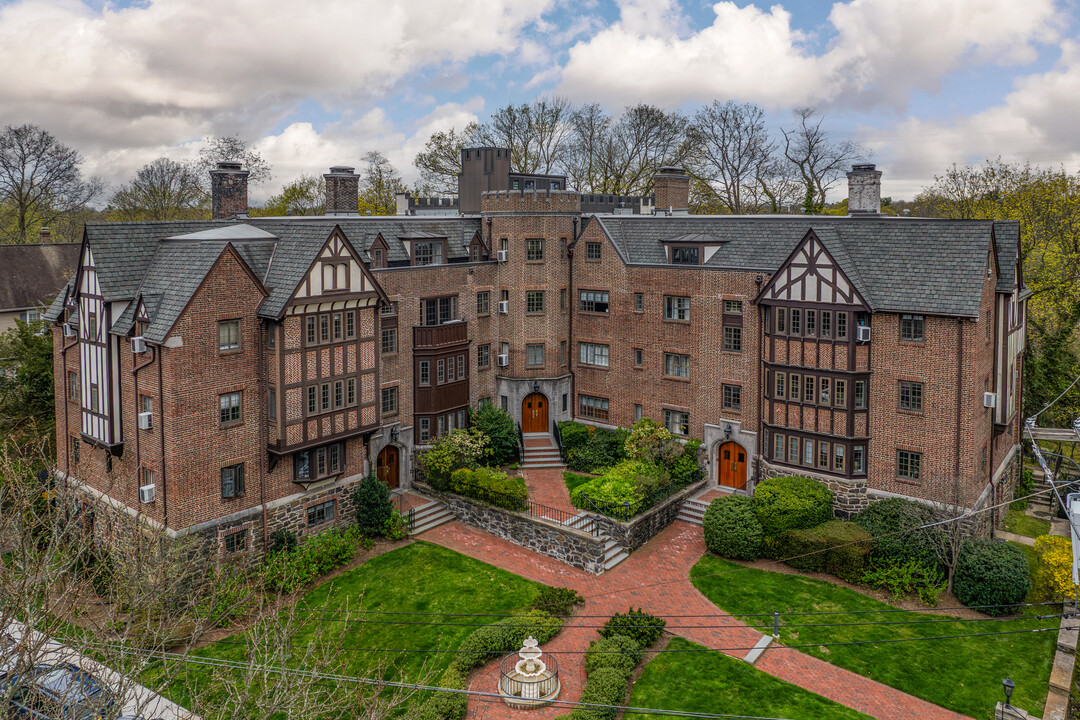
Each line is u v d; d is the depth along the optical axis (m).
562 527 31.36
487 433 38.47
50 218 66.94
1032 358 42.06
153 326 27.03
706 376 36.53
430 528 34.34
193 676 22.39
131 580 16.89
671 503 34.50
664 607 27.88
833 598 28.33
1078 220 49.50
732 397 35.88
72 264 53.75
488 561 31.44
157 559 18.55
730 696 22.83
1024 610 27.53
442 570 30.52
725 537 31.08
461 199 50.72
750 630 26.36
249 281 28.77
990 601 27.03
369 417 32.62
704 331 36.38
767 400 33.97
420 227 38.25
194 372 27.20
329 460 31.73
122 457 29.41
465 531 34.34
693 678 23.70
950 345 29.50
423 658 24.50
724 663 24.48
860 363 31.41
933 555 28.72
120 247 29.53
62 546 20.50
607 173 69.81
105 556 26.34
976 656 24.81
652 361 38.50
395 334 35.47
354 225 35.78
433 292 37.09
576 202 41.16
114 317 28.62
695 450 36.97
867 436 31.78
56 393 32.62
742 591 28.88
